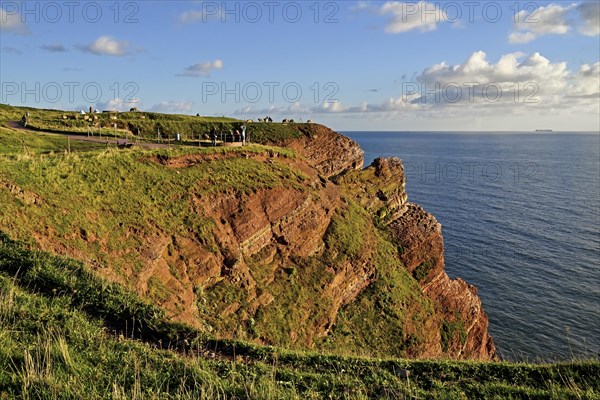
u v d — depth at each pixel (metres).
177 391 9.71
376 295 41.00
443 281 51.06
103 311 14.32
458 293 50.50
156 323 14.35
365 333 37.09
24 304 12.61
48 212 21.53
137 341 13.12
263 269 33.69
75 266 16.53
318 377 11.66
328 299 35.72
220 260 29.94
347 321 37.19
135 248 24.16
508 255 69.81
